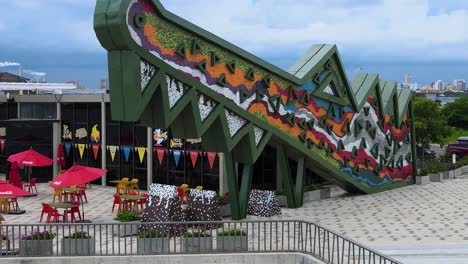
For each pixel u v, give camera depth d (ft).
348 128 116.57
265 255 72.38
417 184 138.00
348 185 121.49
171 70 79.92
